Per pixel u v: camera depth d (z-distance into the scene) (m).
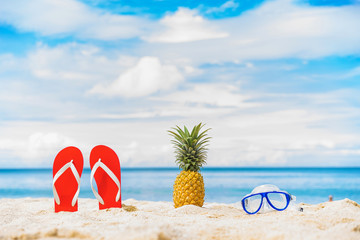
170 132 1.67
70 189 1.46
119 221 1.17
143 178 12.11
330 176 13.13
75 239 0.89
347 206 1.42
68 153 1.48
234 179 11.10
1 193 6.79
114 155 1.51
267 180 10.31
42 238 0.90
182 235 0.93
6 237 0.91
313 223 1.09
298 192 6.53
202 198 1.61
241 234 0.96
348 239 0.88
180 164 1.64
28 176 14.28
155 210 1.52
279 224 1.05
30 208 1.67
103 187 1.47
